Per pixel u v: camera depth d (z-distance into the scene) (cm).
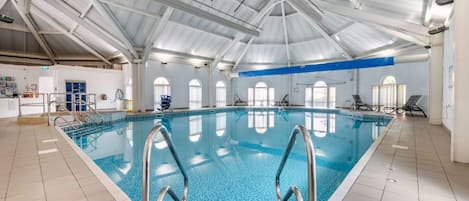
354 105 1278
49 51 1253
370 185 247
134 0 783
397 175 275
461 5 309
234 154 497
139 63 1098
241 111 1427
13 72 1073
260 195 307
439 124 670
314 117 1114
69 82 1139
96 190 243
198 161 448
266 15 1099
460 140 319
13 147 419
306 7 767
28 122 702
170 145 181
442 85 655
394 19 620
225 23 845
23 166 315
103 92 1250
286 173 383
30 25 1047
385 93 1142
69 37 1170
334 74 1423
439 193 228
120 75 1320
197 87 1452
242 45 1407
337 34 1110
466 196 221
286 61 1577
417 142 452
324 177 358
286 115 1205
